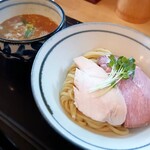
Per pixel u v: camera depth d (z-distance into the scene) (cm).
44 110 25
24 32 34
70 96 30
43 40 30
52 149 25
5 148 29
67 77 32
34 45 30
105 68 31
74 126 26
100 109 27
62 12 34
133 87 29
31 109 29
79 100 28
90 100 28
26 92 31
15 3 36
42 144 26
